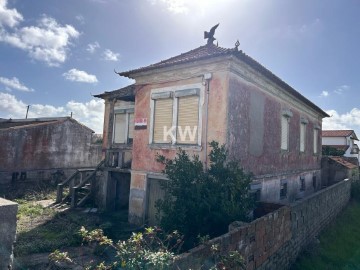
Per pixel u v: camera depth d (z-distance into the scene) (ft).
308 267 23.52
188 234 21.30
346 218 42.57
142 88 33.73
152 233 13.73
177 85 30.17
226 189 22.31
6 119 78.84
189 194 22.49
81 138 70.69
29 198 44.78
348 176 57.88
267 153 34.22
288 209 23.57
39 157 60.64
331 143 121.49
